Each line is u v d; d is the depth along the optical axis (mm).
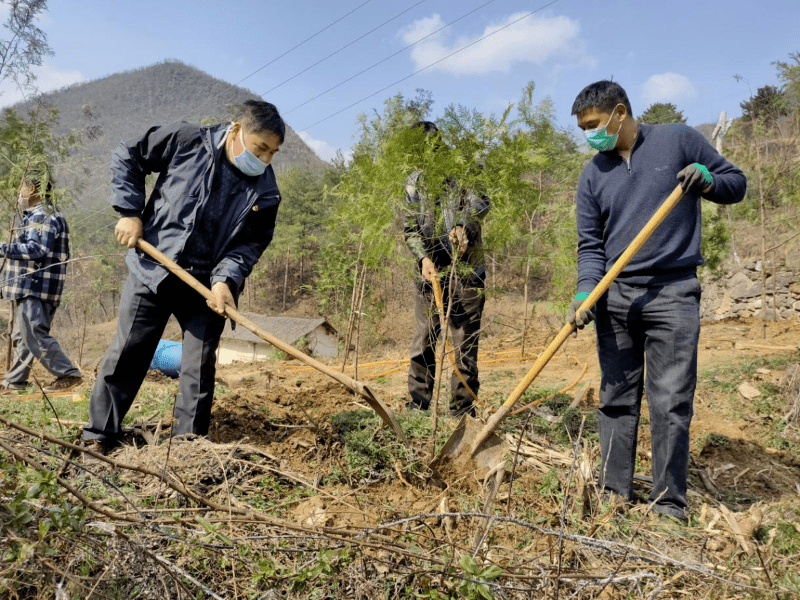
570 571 2430
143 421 4117
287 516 2914
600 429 3527
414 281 4602
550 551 2572
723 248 10750
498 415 3309
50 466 2955
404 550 2293
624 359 3432
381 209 3842
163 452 3230
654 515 3248
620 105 3242
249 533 2561
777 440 5008
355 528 2473
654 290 3277
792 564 2844
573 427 4488
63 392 5367
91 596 2014
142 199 3529
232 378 6445
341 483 3375
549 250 4184
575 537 2449
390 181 3715
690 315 3217
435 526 2934
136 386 3549
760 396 5867
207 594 2238
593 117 3277
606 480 3457
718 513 3193
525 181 3666
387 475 3451
